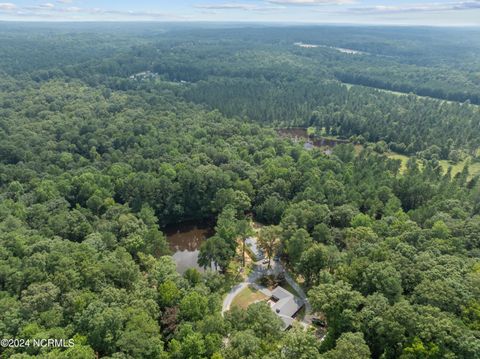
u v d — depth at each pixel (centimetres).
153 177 12512
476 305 5994
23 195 11800
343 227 10688
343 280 7450
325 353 5766
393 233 9362
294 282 9506
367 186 12081
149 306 7025
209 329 6562
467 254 7975
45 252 7831
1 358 5641
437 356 5369
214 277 8762
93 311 6334
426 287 6481
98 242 9012
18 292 6938
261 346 6116
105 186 12388
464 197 11631
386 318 6019
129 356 5803
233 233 9962
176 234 12350
